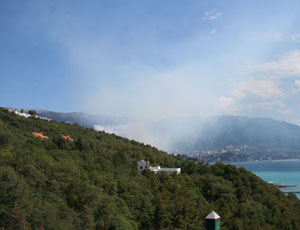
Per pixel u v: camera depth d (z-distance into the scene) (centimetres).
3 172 8050
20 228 6838
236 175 15475
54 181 9000
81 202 8662
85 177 10281
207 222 5588
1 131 11794
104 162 12769
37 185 8725
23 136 13788
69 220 7656
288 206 14125
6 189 7588
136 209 9938
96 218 8500
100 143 17938
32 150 11644
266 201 13900
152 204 10338
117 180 11331
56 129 17875
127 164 14350
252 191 14612
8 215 7094
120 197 10219
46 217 7356
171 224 9994
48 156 11225
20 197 7531
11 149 11056
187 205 10369
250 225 11106
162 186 12238
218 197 13062
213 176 15088
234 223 10762
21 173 8825
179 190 11769
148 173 13975
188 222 10025
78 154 13050
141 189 11012
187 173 16575
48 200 8162
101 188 9812
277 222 11881
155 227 9975
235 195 13412
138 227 9506
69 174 9988
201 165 17175
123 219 8719
